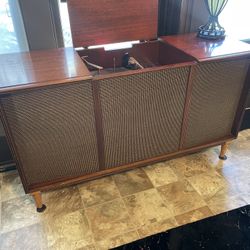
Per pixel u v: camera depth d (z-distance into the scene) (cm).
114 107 124
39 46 150
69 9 133
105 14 141
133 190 156
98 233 133
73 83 109
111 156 142
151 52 161
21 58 130
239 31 197
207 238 117
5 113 107
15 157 120
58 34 153
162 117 138
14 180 164
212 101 146
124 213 142
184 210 144
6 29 148
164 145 151
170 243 116
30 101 108
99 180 163
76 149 131
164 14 165
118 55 153
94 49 146
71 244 128
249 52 135
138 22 149
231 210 131
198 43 148
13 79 108
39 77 110
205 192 154
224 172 168
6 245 128
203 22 169
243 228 122
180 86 131
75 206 146
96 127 127
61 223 138
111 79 115
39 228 136
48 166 131
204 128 156
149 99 128
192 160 177
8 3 140
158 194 153
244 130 207
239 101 155
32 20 142
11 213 143
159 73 122
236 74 141
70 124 121
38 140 120
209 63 130
